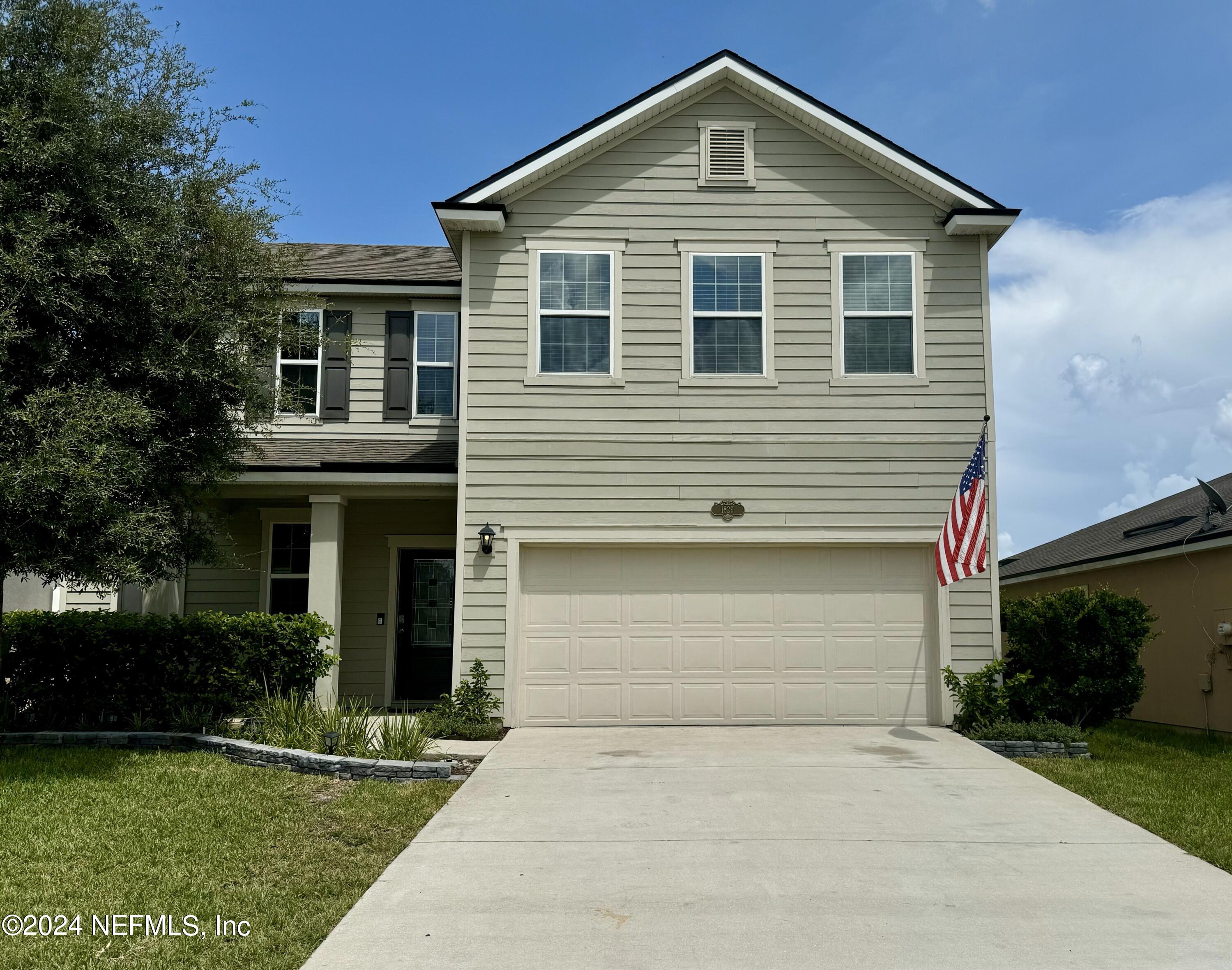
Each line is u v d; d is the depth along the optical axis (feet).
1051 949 17.66
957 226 39.93
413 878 21.04
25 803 25.13
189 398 32.91
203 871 20.99
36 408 27.32
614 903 19.69
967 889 20.67
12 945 17.24
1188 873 21.80
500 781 29.40
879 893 20.34
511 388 39.60
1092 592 54.65
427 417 46.88
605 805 26.73
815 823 25.13
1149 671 48.44
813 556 39.70
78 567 29.01
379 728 35.12
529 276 40.19
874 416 39.83
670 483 39.40
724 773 30.42
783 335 40.22
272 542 47.32
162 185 33.09
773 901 19.85
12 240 28.73
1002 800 27.55
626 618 39.24
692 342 40.06
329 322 47.24
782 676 39.17
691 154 41.06
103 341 31.40
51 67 30.50
